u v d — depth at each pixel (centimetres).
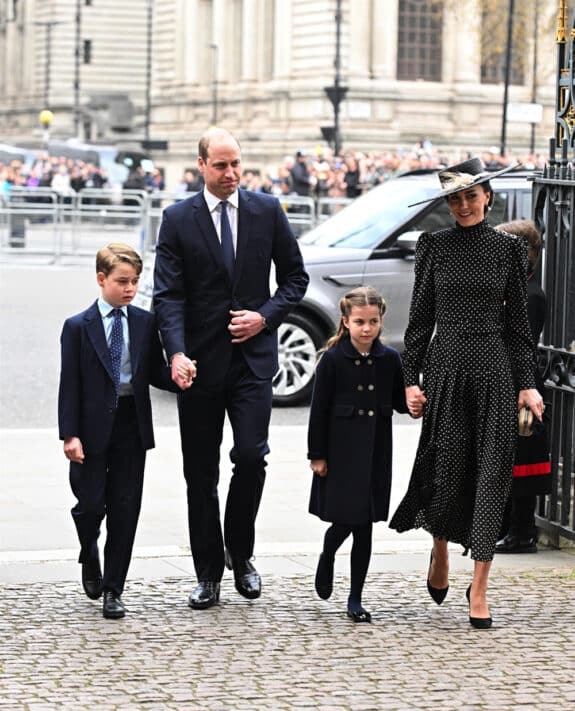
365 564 1950
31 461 3066
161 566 2208
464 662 1745
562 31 2306
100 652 1770
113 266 1941
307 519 2569
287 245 2056
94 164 17125
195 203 2022
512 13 11738
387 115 16362
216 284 2009
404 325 3881
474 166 1922
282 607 1989
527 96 16800
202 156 2016
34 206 8519
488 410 1917
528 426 1959
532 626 1898
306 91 16675
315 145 16300
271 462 3086
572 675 1698
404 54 16612
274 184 10731
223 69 19262
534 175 2383
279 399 3919
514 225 2253
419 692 1634
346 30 16475
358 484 1934
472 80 16588
